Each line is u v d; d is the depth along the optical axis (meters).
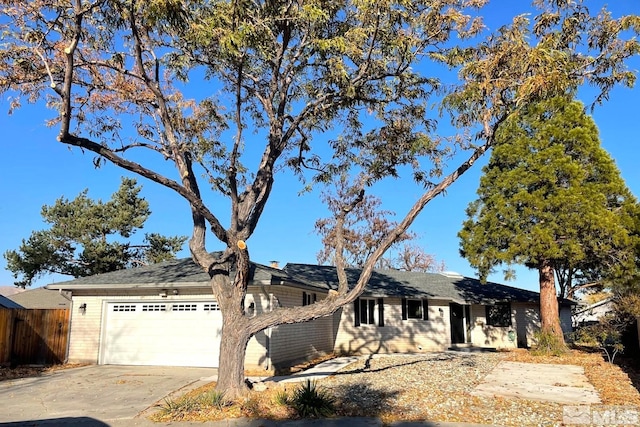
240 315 10.71
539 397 11.04
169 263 19.19
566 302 27.47
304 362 17.92
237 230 11.16
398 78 12.31
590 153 19.80
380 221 36.28
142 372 14.51
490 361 17.58
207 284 15.69
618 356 18.81
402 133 13.26
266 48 11.00
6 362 16.25
